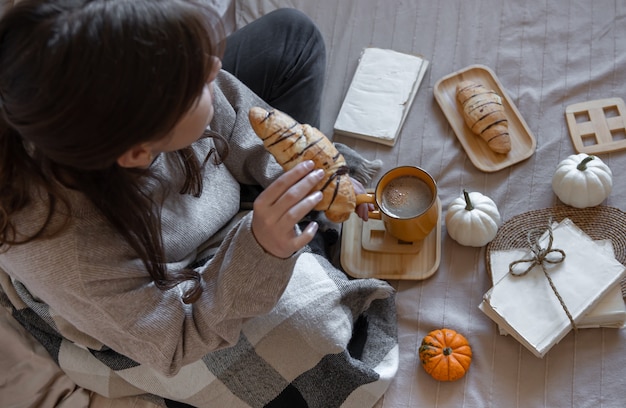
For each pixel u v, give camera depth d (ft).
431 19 4.51
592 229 3.73
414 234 3.60
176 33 1.72
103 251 2.30
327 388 3.35
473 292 3.74
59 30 1.66
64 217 2.18
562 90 4.16
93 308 2.35
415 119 4.25
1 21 1.73
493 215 3.69
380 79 4.28
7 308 3.56
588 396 3.41
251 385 3.27
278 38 3.65
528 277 3.53
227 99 3.22
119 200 2.14
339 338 3.22
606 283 3.43
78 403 3.64
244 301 2.53
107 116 1.73
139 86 1.70
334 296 3.23
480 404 3.48
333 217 2.97
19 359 3.60
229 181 3.14
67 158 1.84
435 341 3.51
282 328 3.15
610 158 3.93
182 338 2.61
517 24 4.40
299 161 2.85
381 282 3.44
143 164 2.09
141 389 3.49
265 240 2.40
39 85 1.69
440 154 4.11
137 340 2.48
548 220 3.77
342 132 4.20
